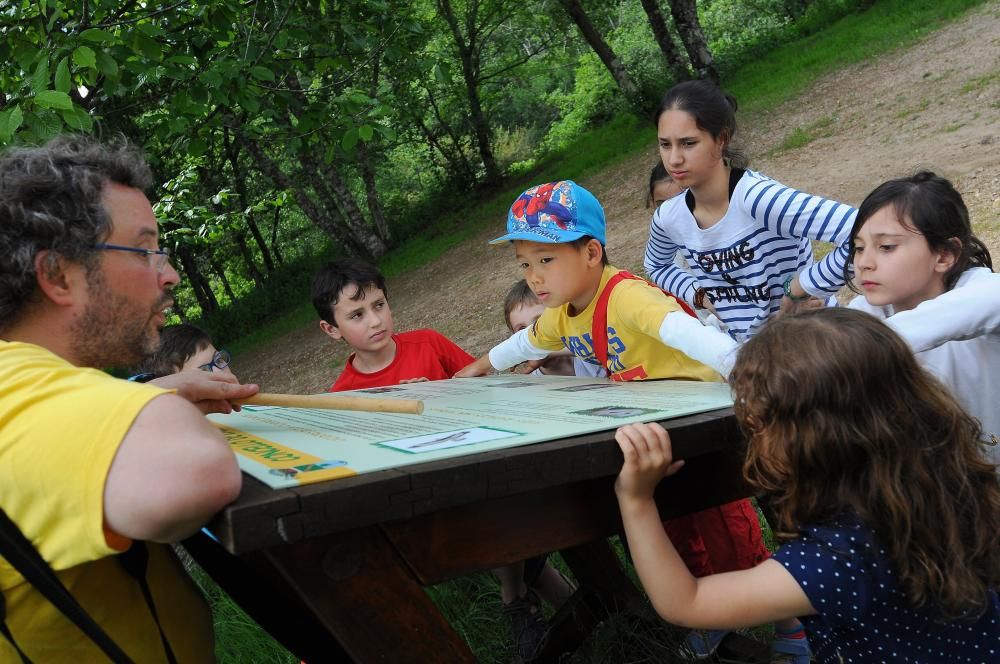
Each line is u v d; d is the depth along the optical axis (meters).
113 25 4.64
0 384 1.26
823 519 1.48
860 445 1.42
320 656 1.70
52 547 1.21
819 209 2.67
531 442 1.38
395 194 26.50
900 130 11.01
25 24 4.30
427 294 14.39
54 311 1.46
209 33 5.34
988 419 2.08
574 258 2.35
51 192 1.42
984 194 7.43
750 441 1.54
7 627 1.29
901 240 2.06
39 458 1.18
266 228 27.66
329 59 5.95
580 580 2.66
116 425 1.17
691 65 20.03
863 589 1.41
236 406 1.88
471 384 2.70
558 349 2.82
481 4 21.81
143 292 1.53
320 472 1.22
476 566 1.39
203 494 1.11
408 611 1.31
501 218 18.50
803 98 14.59
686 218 3.08
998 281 1.94
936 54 13.77
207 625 1.65
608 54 19.36
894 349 1.47
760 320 3.05
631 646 2.53
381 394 2.55
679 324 2.09
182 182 6.57
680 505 1.76
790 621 2.40
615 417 1.60
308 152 6.08
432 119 24.39
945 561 1.42
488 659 2.80
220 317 21.73
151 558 1.51
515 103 34.59
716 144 2.83
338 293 3.42
